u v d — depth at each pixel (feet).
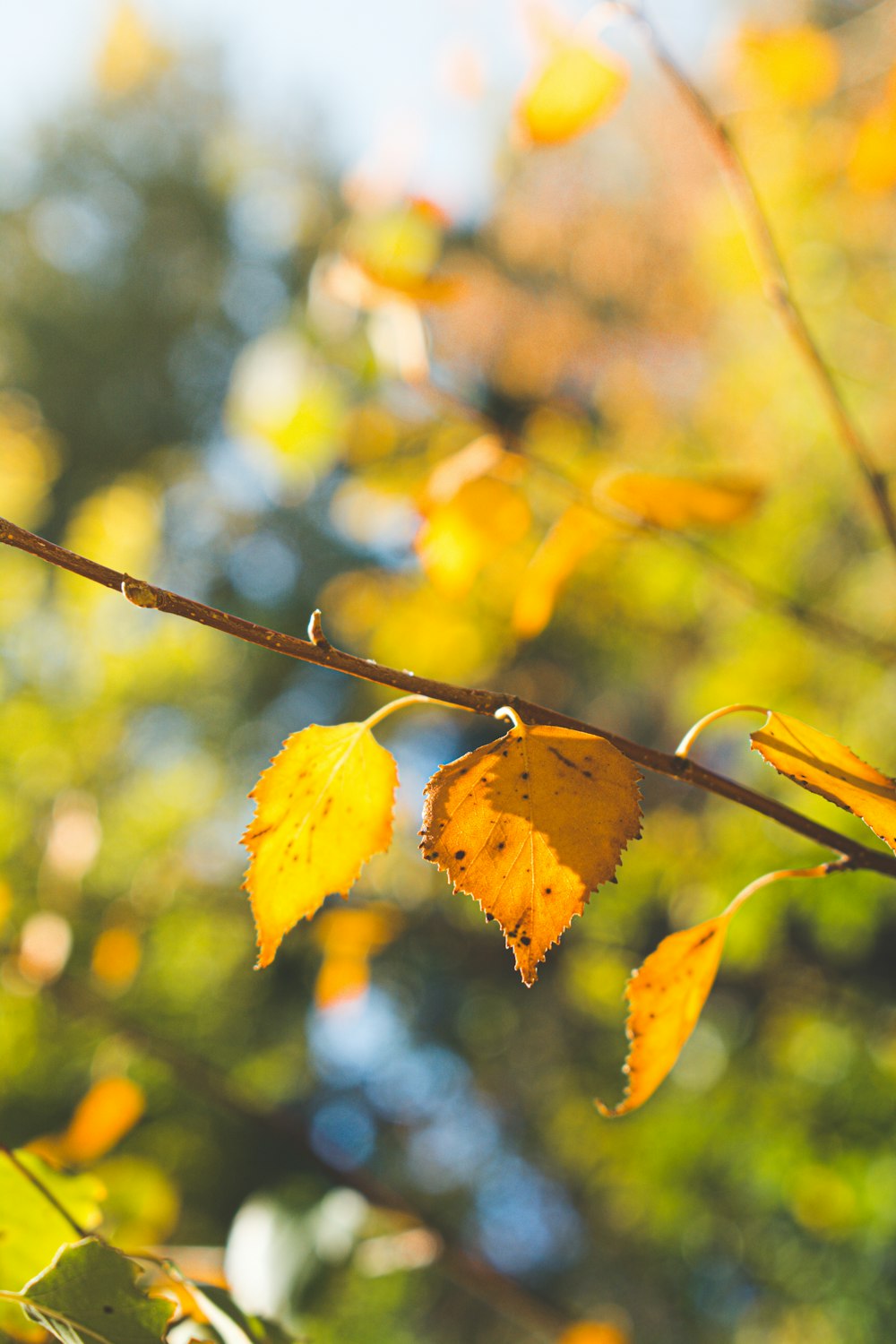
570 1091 10.59
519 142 2.18
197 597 16.21
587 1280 11.89
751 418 8.58
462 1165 15.34
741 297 8.41
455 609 5.87
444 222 2.38
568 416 4.12
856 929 6.56
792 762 1.73
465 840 1.69
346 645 9.96
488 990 13.93
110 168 27.89
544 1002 13.14
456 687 1.73
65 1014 5.88
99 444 25.95
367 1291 8.25
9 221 27.09
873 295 7.84
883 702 6.62
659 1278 10.52
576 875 1.69
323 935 3.69
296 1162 11.23
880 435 7.51
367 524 3.49
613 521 2.45
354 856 1.74
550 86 2.15
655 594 7.18
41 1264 1.88
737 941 6.57
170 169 27.86
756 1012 7.88
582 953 8.39
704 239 9.09
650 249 12.34
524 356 12.25
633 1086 1.76
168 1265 1.87
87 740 7.00
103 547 5.84
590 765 1.70
